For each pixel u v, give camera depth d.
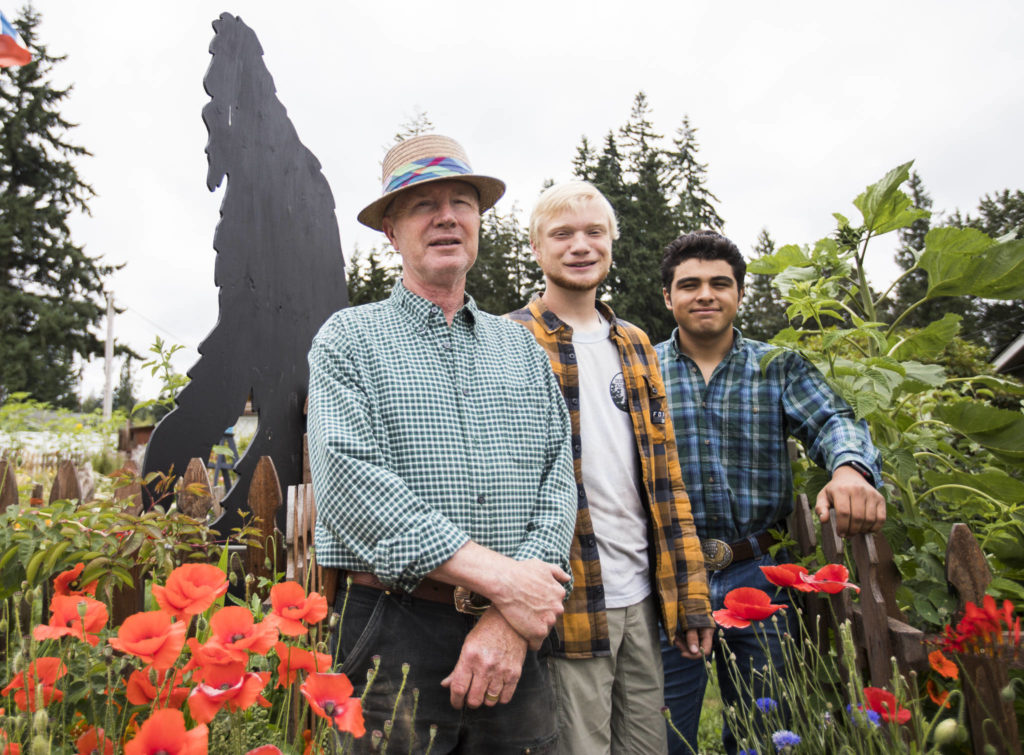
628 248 28.25
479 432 1.48
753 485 2.21
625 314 26.92
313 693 1.01
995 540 2.14
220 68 3.11
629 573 1.92
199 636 1.20
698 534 2.24
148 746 0.87
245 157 3.18
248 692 0.97
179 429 2.78
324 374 1.46
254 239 3.18
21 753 0.95
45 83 30.11
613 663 1.85
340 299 3.75
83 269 29.17
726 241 2.31
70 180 29.95
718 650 2.21
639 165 32.19
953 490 2.20
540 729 1.44
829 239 2.55
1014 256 2.19
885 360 2.10
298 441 3.32
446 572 1.26
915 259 2.44
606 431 1.96
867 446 1.96
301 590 1.20
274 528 2.58
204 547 2.25
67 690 1.21
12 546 1.62
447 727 1.34
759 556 2.18
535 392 1.65
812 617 2.07
